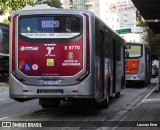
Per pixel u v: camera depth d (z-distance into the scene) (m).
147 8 19.48
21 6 34.62
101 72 16.53
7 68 44.22
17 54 14.77
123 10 32.28
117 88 22.97
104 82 17.16
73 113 16.38
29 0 35.09
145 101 21.58
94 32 14.60
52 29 14.63
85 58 14.47
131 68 35.38
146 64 36.88
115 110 17.58
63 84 14.48
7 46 43.56
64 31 14.59
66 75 14.48
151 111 16.75
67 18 14.59
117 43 22.66
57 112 16.67
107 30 18.20
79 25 14.55
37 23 14.70
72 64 14.50
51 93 14.52
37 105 19.64
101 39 16.66
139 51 35.41
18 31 14.79
